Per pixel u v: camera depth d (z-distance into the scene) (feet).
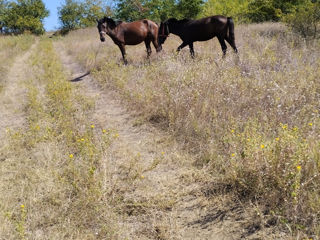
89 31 97.55
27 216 9.55
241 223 8.77
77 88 27.76
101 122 18.53
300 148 9.32
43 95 25.81
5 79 33.27
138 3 95.20
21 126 18.89
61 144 15.01
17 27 150.20
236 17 67.26
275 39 30.71
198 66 23.43
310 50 25.63
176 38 45.91
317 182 9.14
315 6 34.30
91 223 9.22
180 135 15.23
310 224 8.02
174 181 11.36
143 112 19.33
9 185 11.48
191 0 86.22
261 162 10.03
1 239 8.47
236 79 19.57
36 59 46.47
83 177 11.18
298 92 15.78
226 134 13.16
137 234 8.79
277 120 13.69
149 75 25.50
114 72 29.58
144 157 13.53
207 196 10.27
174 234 8.70
